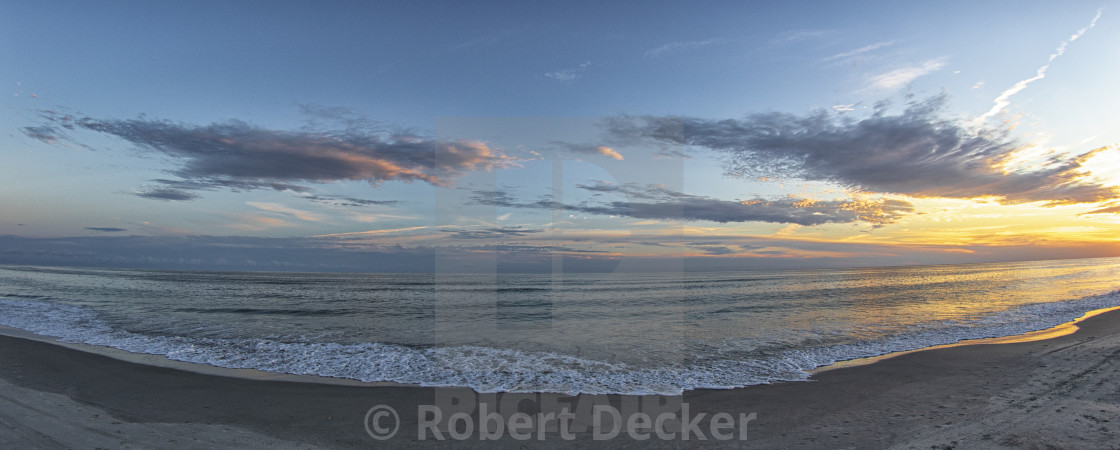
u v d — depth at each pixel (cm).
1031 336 1023
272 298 2108
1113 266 5828
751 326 1279
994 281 3312
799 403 569
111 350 902
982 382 640
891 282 3478
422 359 838
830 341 1038
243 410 540
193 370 748
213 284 2998
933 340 1016
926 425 473
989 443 420
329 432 470
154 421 497
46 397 577
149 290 2416
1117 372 657
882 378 688
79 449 416
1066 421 469
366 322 1368
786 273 5750
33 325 1208
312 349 935
